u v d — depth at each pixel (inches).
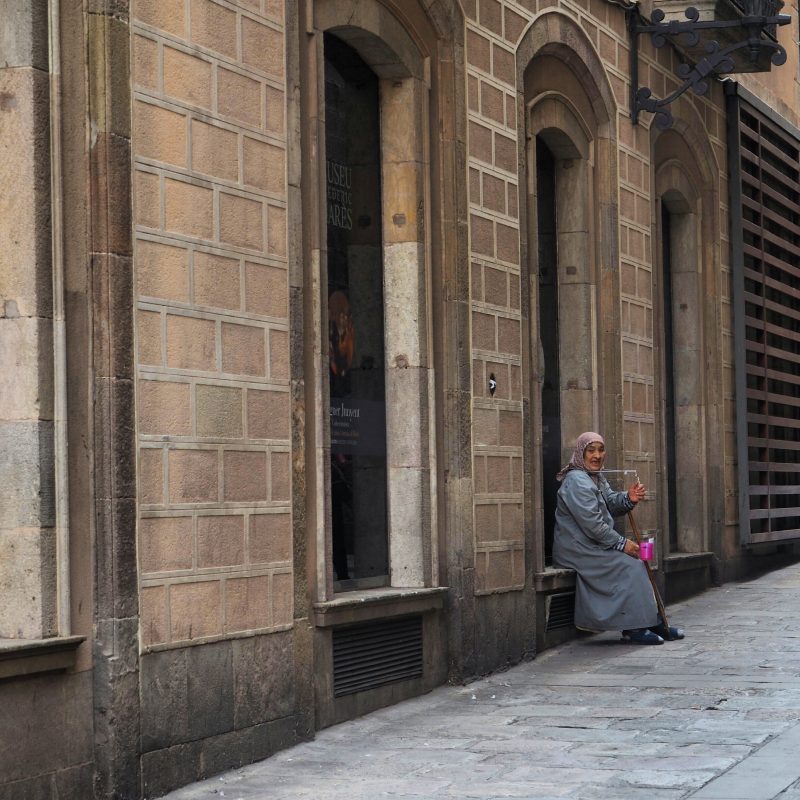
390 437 505.4
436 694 495.8
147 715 350.0
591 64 664.4
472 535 524.4
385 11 490.0
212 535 378.9
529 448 582.6
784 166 961.5
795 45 1028.5
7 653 307.7
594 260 669.9
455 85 529.3
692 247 813.9
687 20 740.7
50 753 323.9
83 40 342.6
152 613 353.7
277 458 410.0
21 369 330.3
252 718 392.2
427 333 508.7
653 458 727.7
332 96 486.9
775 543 891.4
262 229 406.0
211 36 386.6
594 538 596.7
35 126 331.0
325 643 435.8
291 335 418.6
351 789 354.6
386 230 508.7
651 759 370.0
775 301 927.7
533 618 574.2
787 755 367.6
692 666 530.0
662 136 767.7
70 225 339.9
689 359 813.2
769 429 892.6
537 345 598.5
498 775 361.4
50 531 329.7
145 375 354.6
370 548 494.6
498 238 562.3
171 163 368.2
